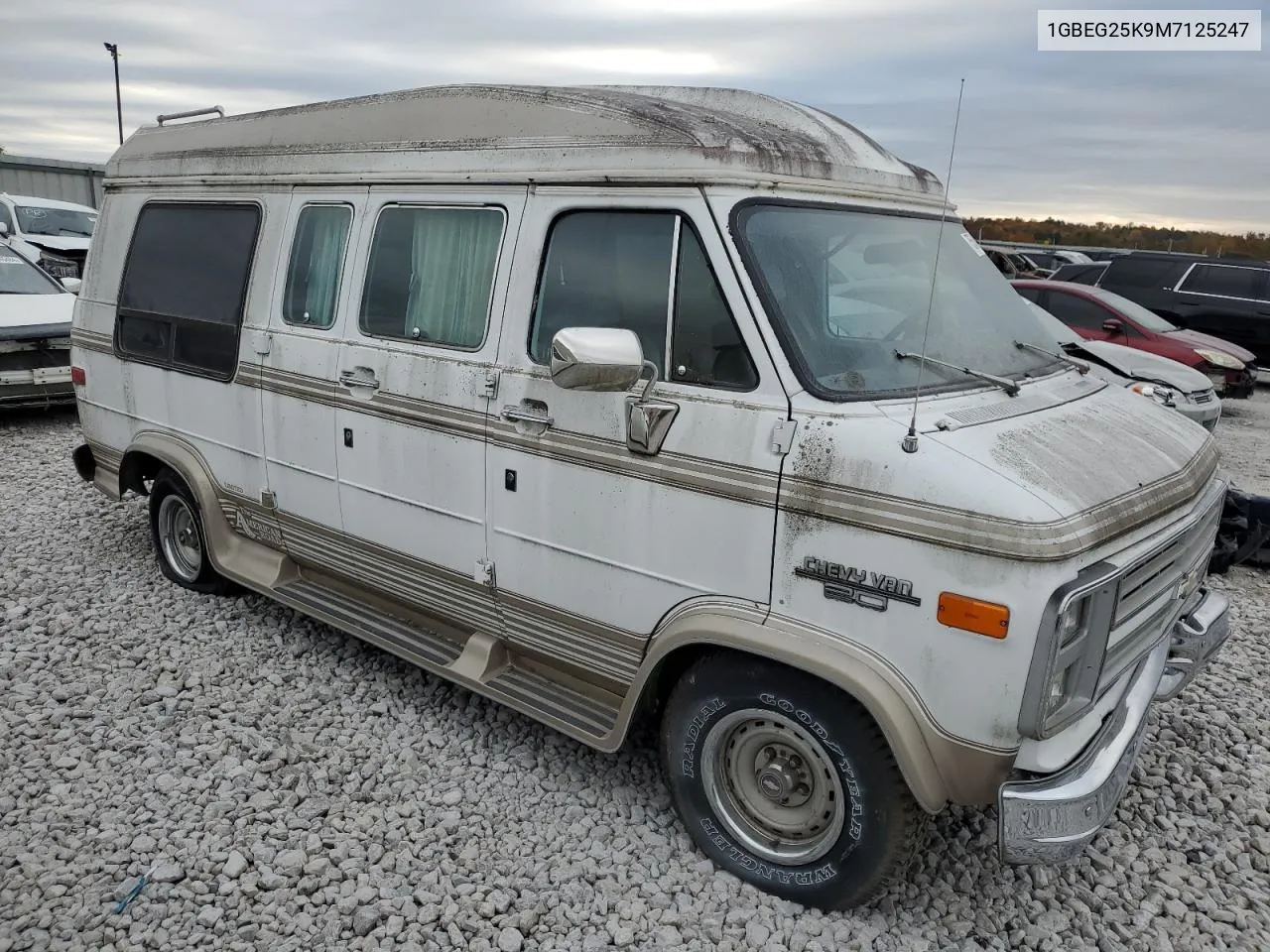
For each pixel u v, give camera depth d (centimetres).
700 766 335
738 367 309
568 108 353
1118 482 295
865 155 370
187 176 508
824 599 292
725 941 309
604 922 317
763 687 310
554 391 348
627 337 298
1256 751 434
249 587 495
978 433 292
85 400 580
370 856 342
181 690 452
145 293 529
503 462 367
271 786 381
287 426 454
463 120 384
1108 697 324
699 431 312
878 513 278
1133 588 295
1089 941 321
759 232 314
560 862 344
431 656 417
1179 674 372
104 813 361
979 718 271
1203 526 343
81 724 420
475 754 407
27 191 2108
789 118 375
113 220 558
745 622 306
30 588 557
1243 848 371
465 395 375
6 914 311
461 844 352
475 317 378
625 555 337
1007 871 351
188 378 504
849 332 319
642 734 427
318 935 308
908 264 359
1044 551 257
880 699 280
